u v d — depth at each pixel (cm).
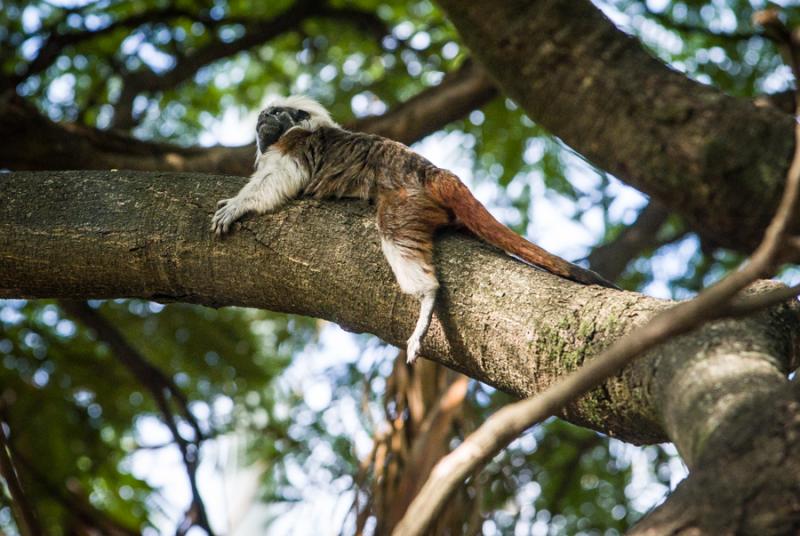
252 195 889
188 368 1780
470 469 492
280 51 1972
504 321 770
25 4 1836
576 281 838
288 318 1898
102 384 1711
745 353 629
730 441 557
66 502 1514
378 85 1883
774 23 647
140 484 1681
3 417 1494
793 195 470
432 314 809
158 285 899
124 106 1747
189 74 1789
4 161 1391
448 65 1811
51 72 1858
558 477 1809
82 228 892
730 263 1884
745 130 883
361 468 1141
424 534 489
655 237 1794
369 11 1895
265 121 1280
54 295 930
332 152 1009
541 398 495
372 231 864
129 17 1733
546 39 927
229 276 880
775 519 523
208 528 1374
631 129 912
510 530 1581
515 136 1805
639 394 670
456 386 1148
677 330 485
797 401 558
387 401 1177
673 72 917
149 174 929
